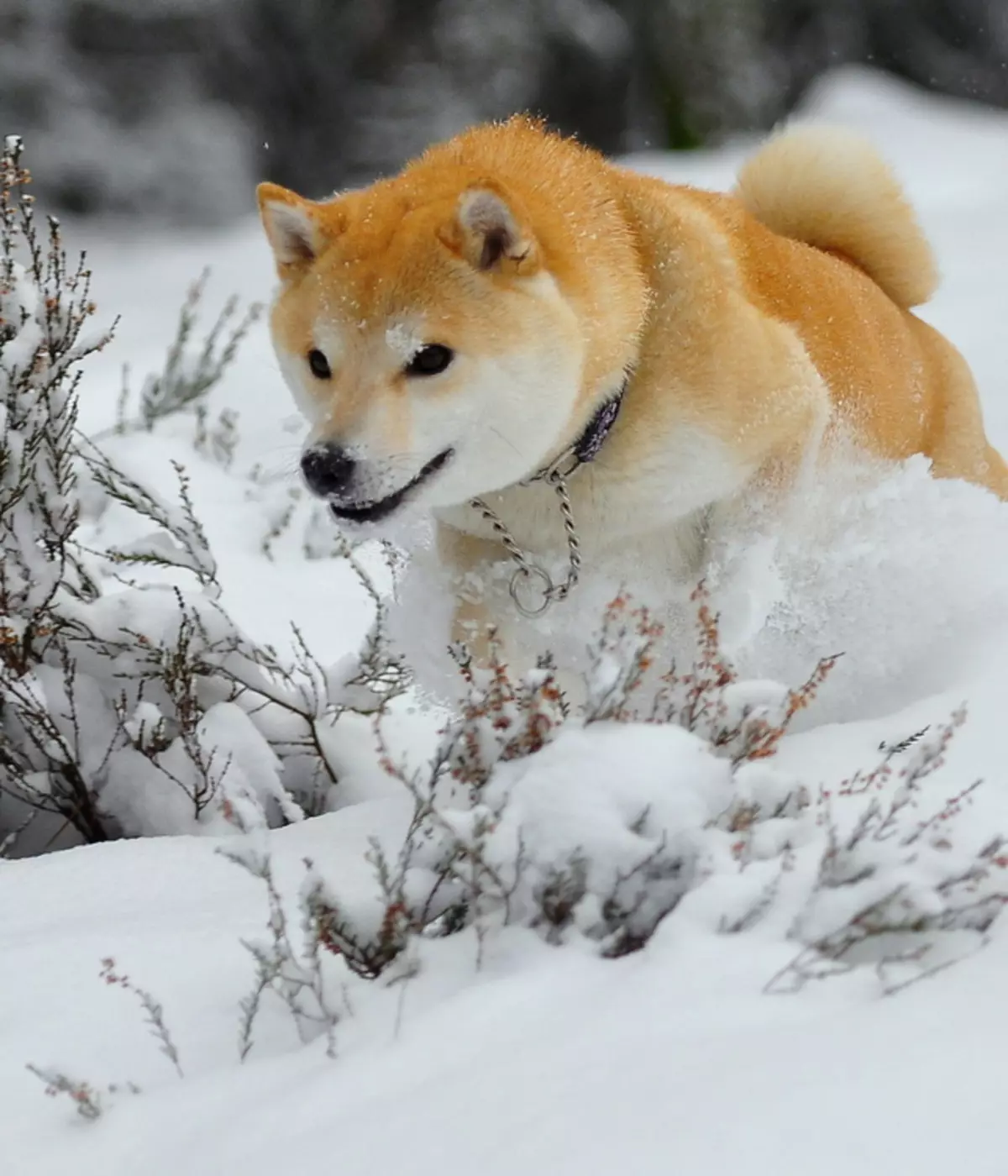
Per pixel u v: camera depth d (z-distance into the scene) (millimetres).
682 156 37375
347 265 6203
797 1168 2990
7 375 6797
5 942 5039
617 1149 3154
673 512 6668
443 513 6871
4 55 33844
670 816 4324
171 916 5098
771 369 6680
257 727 7188
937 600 7133
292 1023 4270
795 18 50531
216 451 11625
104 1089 4070
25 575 6789
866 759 5531
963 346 14391
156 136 34688
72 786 6734
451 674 6895
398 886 4492
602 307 6297
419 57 39531
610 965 4078
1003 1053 3311
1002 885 4152
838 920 3951
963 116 44250
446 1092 3547
